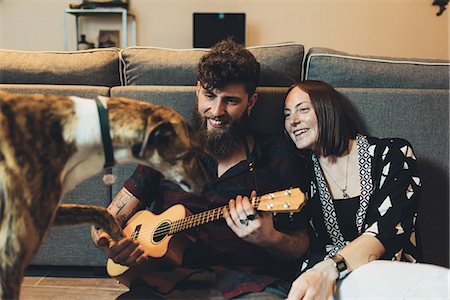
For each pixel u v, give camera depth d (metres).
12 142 0.83
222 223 1.43
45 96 0.91
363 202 1.41
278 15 5.52
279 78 1.88
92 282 2.08
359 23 5.50
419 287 1.06
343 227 1.46
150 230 1.41
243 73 1.39
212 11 5.56
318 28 5.53
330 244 1.47
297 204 1.20
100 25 5.68
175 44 5.66
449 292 1.02
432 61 1.86
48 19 5.67
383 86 1.84
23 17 5.67
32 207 0.83
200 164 1.03
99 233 1.37
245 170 1.46
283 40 5.57
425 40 5.53
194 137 1.02
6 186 0.81
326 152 1.46
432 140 1.80
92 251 2.05
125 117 0.94
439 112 1.78
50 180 0.86
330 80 1.85
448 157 1.81
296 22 5.53
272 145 1.52
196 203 1.47
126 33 5.42
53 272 2.18
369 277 1.16
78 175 0.95
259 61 1.87
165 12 5.60
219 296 1.26
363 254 1.25
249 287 1.28
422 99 1.77
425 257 1.88
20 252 0.83
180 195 1.48
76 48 5.68
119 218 1.51
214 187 1.46
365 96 1.78
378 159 1.43
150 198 1.58
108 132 0.92
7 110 0.85
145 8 5.60
